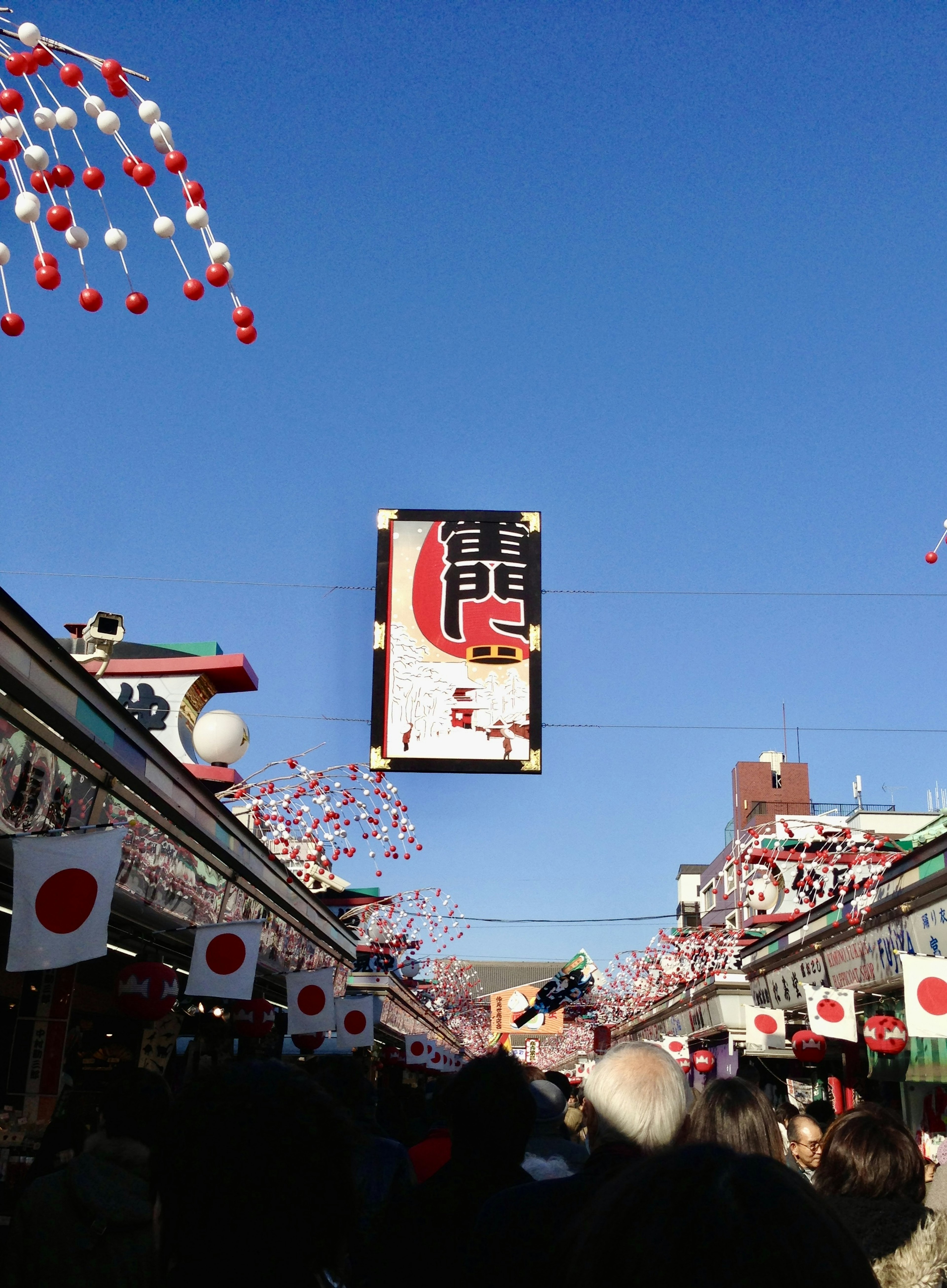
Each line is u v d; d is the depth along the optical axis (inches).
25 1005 353.1
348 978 778.2
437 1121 201.0
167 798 337.7
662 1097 127.2
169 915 372.5
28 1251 128.0
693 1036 962.7
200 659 578.6
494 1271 99.4
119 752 296.7
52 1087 343.3
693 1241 49.9
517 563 428.1
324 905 612.1
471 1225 129.0
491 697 414.3
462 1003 1512.1
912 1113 564.1
